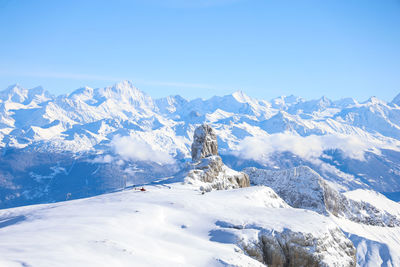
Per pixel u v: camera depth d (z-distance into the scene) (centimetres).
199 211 6184
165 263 3369
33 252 3055
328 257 5116
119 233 4241
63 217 5275
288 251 5081
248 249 4884
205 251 4250
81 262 2925
